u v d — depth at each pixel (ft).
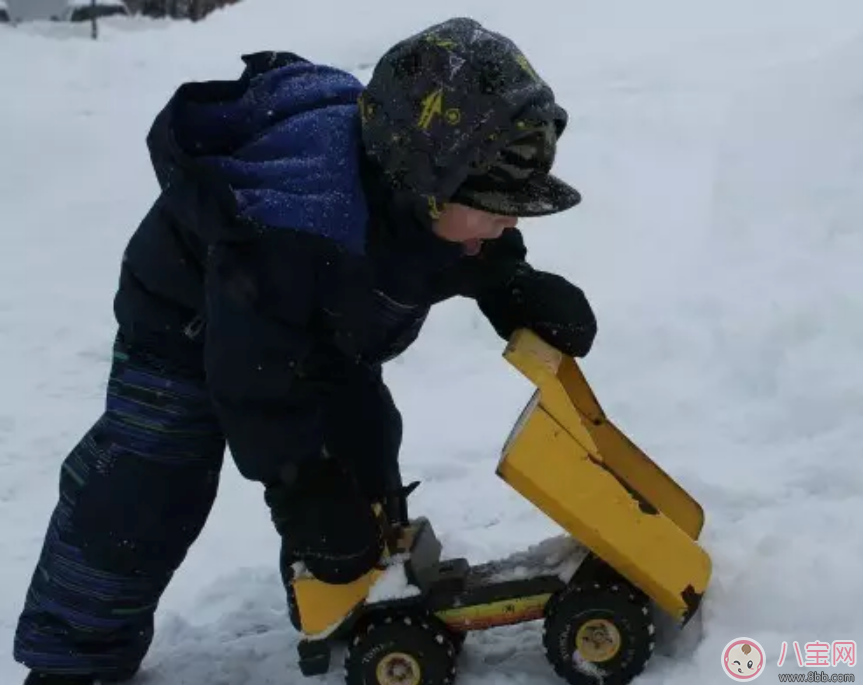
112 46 34.45
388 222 5.98
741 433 9.73
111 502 6.94
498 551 8.75
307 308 5.93
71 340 14.71
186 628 8.42
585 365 11.31
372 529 6.56
